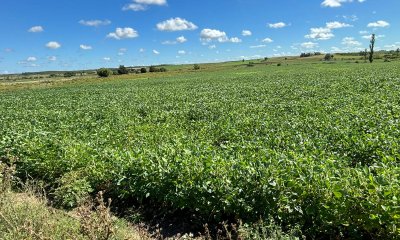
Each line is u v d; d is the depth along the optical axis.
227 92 31.28
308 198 6.58
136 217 8.02
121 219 7.93
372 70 53.16
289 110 17.23
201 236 6.97
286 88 30.83
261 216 6.75
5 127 15.37
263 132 12.27
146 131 14.61
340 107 16.83
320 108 16.56
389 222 5.71
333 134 10.88
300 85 33.31
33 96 41.78
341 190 6.19
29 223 6.18
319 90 26.53
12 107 28.83
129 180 8.55
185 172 7.80
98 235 5.42
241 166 7.54
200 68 137.00
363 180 6.43
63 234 6.16
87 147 10.75
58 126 15.55
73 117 19.09
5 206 6.99
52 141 11.57
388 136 9.74
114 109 22.02
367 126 11.62
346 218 6.18
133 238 6.90
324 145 9.93
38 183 10.15
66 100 32.97
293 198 6.67
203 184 7.27
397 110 14.70
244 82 46.28
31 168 10.73
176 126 15.66
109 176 9.20
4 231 6.33
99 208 5.71
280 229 6.23
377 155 9.04
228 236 6.38
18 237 5.87
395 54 139.88
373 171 7.81
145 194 8.18
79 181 8.97
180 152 9.20
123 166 8.84
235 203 6.96
